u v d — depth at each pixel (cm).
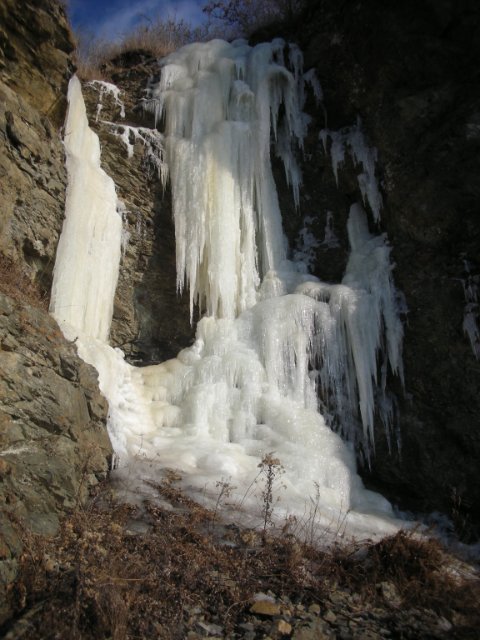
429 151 858
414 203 855
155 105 1051
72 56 854
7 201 641
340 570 477
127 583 386
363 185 946
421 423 803
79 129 882
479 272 781
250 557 464
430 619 438
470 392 762
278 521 555
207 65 1105
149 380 827
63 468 466
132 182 962
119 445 612
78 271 775
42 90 761
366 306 838
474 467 756
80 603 345
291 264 996
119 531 447
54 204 733
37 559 371
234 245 952
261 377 816
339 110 1018
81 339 730
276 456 718
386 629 416
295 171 1042
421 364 809
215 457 658
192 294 909
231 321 891
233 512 545
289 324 848
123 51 1190
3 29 688
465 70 859
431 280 821
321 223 1023
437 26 876
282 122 1065
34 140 702
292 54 1062
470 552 673
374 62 946
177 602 390
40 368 504
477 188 793
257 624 394
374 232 952
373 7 941
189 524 489
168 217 990
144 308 934
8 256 637
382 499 757
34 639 324
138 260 939
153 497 533
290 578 451
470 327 768
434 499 784
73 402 525
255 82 1057
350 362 833
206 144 981
